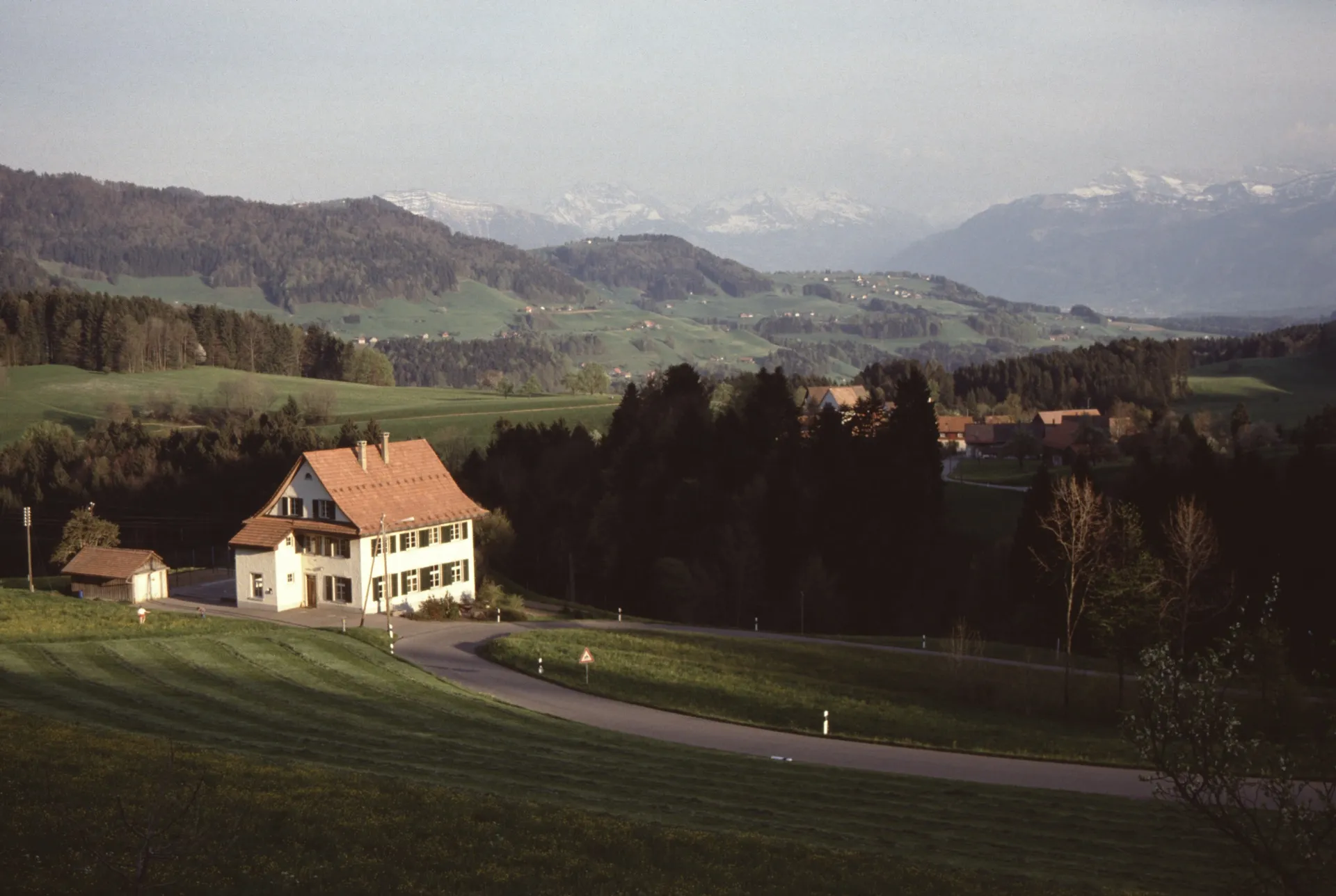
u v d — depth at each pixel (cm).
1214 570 8931
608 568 11694
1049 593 9419
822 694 6281
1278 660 5731
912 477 11519
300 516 8600
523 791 3397
